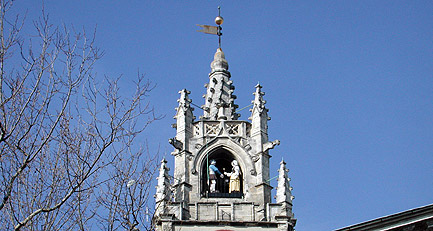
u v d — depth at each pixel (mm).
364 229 39750
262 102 55250
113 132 27406
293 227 49750
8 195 24828
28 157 25344
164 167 50062
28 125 26250
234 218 49656
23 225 24562
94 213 26484
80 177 26531
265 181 51594
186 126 53500
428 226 38781
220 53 59812
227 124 54062
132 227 26406
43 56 26719
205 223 48469
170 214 47906
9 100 26031
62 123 27219
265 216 49750
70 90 26781
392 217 39281
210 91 57156
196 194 50719
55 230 25922
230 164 53594
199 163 52188
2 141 25250
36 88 26422
